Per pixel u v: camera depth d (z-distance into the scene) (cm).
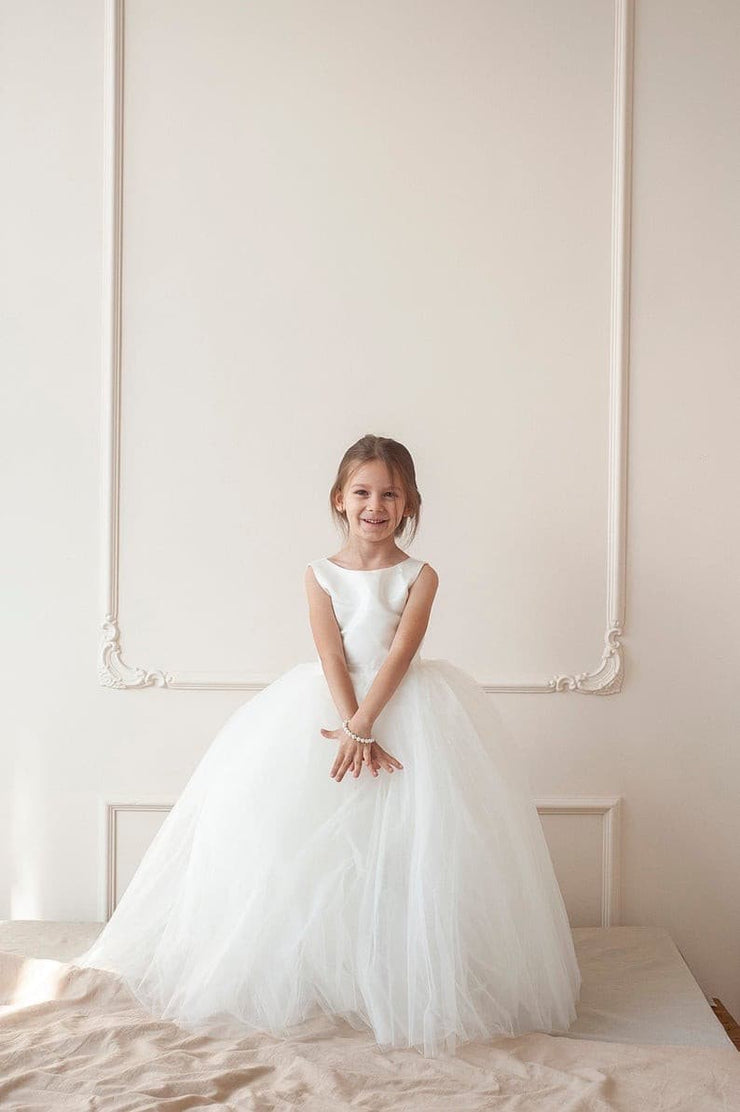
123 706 306
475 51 303
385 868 224
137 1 302
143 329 304
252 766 241
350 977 221
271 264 303
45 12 302
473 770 237
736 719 306
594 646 305
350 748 232
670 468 304
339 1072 199
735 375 304
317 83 303
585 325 304
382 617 253
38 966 240
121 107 302
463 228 303
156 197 303
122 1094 188
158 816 306
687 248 303
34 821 307
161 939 242
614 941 285
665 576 305
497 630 305
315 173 303
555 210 303
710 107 303
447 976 214
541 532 305
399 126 303
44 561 305
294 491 305
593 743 305
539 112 303
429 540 305
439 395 304
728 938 306
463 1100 191
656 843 306
